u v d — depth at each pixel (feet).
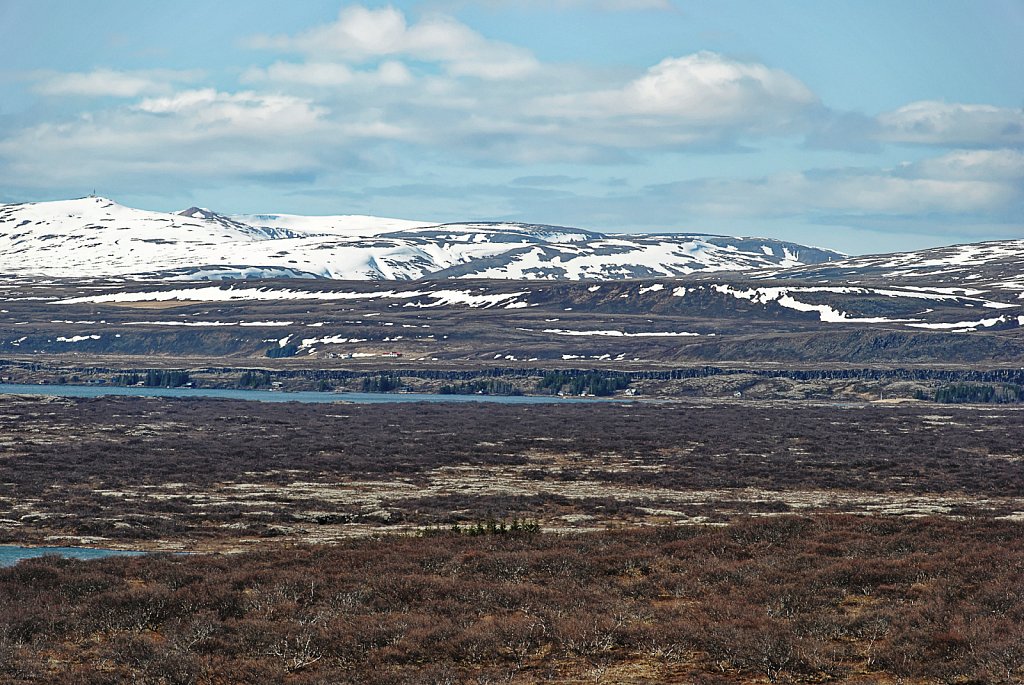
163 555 268.21
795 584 200.34
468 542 264.11
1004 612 175.83
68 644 168.86
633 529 301.02
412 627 169.78
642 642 163.94
